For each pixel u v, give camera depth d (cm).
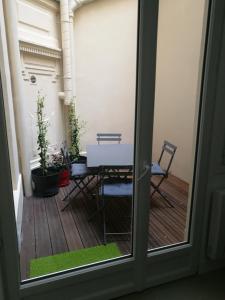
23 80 335
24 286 154
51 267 216
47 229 273
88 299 175
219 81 173
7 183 134
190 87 362
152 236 257
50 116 402
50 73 394
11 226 140
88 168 282
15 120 321
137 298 184
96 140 446
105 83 437
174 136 405
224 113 181
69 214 305
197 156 185
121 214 305
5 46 269
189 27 354
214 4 157
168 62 395
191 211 197
